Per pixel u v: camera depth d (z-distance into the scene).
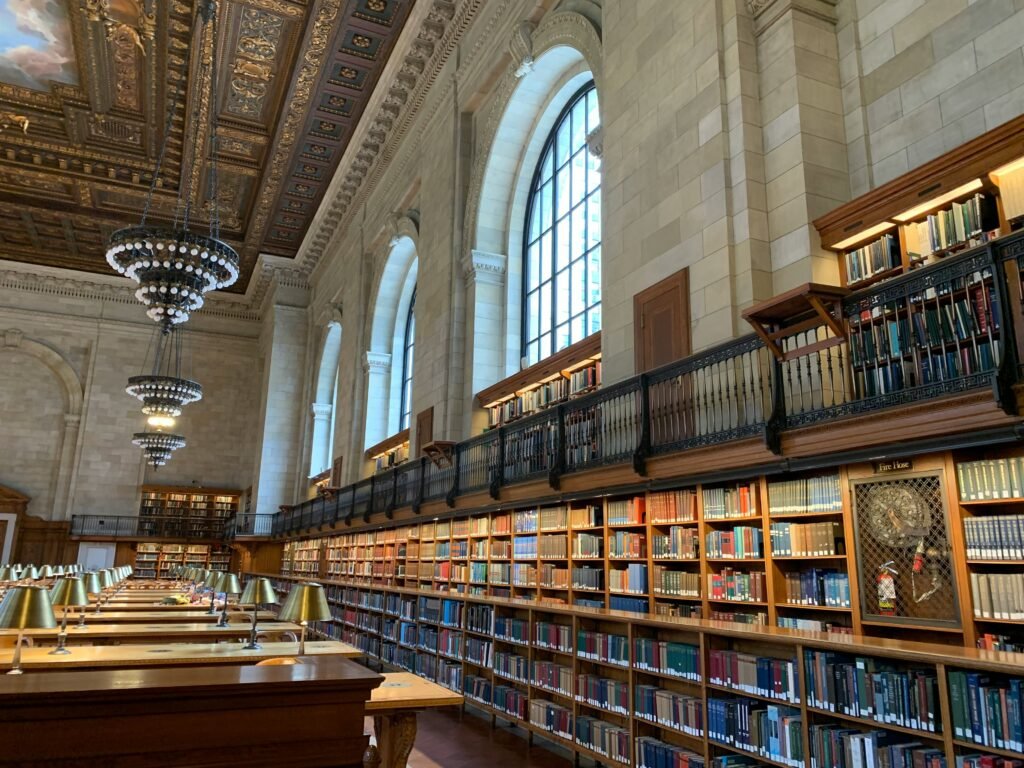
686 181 7.64
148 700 2.32
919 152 6.16
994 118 5.59
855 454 4.90
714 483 6.27
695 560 6.28
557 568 8.34
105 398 26.44
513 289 13.39
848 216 6.11
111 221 23.05
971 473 4.38
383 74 16.30
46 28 14.92
